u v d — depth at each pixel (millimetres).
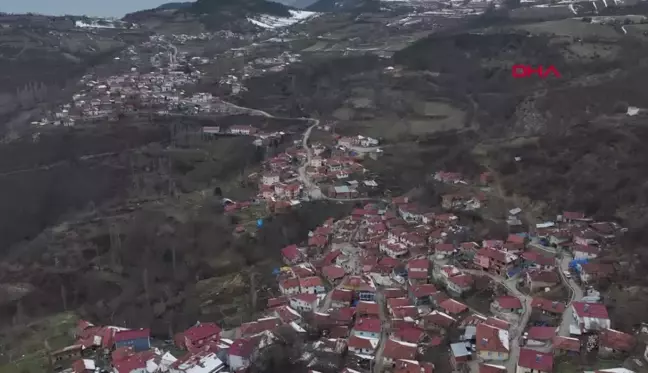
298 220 166500
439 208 162000
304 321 111562
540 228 141750
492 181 172250
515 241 135250
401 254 137375
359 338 102312
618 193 145750
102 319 125438
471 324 105062
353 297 121188
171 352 107500
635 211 137375
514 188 164125
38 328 122250
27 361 107250
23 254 158750
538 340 98188
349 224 161250
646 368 88125
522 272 123938
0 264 152875
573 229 136875
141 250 153625
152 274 142750
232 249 152625
